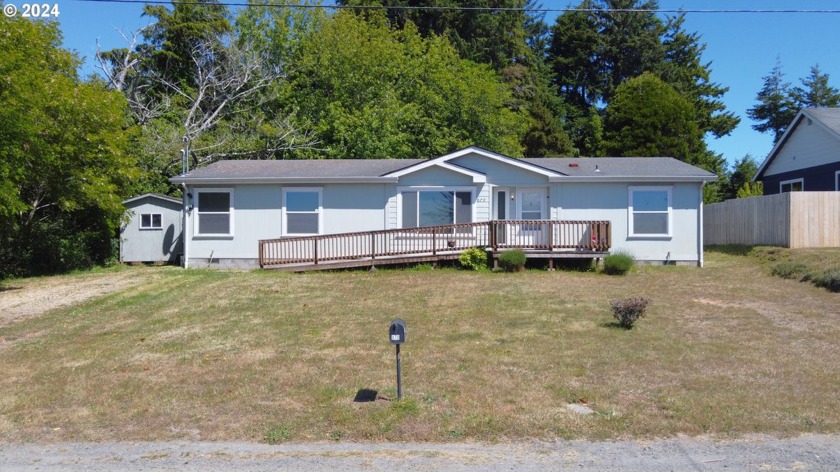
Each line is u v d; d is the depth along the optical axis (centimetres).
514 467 544
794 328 1074
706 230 2623
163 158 2638
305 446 601
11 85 1575
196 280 1734
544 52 4738
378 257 1919
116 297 1506
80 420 682
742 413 660
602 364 853
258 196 2070
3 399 757
